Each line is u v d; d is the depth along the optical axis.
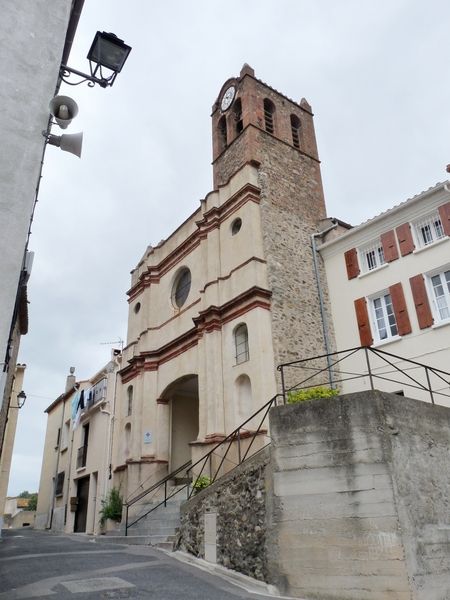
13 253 6.46
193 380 19.27
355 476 7.85
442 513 8.07
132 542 13.97
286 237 18.25
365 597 7.21
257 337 15.73
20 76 7.39
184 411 20.97
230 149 21.22
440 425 8.95
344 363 17.02
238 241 18.06
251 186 18.38
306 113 23.52
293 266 17.81
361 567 7.38
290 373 15.81
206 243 19.52
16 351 17.06
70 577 8.23
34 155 7.05
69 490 25.84
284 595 7.81
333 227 19.19
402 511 7.46
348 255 18.14
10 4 7.77
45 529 28.70
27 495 62.97
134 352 22.16
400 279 16.23
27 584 7.70
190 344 18.84
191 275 20.30
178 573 8.79
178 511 14.60
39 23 7.89
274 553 8.20
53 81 7.61
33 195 6.86
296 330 16.62
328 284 18.55
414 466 8.05
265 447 9.16
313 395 11.60
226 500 9.60
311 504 8.08
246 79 21.47
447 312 15.02
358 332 16.97
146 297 22.73
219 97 23.56
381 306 16.94
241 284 17.22
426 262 15.71
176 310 20.81
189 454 20.22
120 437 21.34
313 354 16.73
